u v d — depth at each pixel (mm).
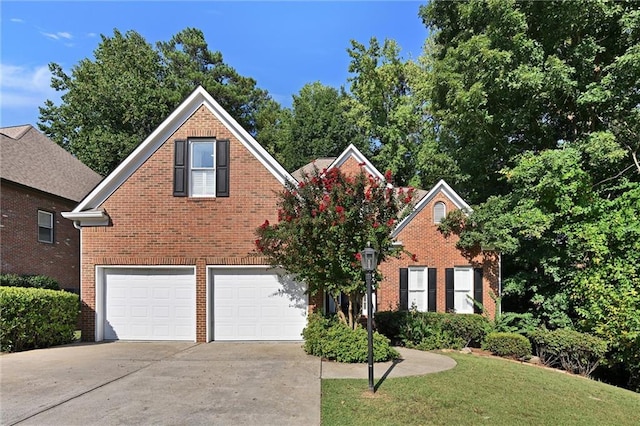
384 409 6570
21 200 17547
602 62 16469
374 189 10492
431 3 21000
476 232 16562
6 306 10680
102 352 10789
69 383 7762
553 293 16219
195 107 12891
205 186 12820
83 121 31078
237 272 12695
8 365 9234
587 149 14359
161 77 38000
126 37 34406
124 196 12656
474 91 15961
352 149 20578
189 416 6078
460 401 7164
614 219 13297
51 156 22250
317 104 38500
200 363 9500
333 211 9906
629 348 12133
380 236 10094
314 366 9273
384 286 16922
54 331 11789
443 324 14117
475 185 20906
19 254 17359
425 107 29750
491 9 15703
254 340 12500
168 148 12789
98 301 12570
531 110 16656
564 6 14945
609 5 14602
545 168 14883
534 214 14859
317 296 12508
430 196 17422
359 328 10695
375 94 32000
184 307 12609
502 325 15023
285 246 10805
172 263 12531
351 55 32312
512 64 15594
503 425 6238
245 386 7617
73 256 20609
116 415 6109
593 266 13656
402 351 12180
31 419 5941
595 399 8297
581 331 14156
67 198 19906
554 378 9734
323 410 6406
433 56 27234
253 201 12648
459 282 17156
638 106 14992
